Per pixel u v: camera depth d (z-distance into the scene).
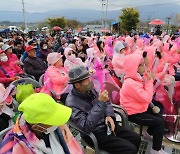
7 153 1.58
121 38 14.60
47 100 1.64
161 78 4.64
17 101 3.20
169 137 3.74
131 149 2.57
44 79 4.56
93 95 2.75
